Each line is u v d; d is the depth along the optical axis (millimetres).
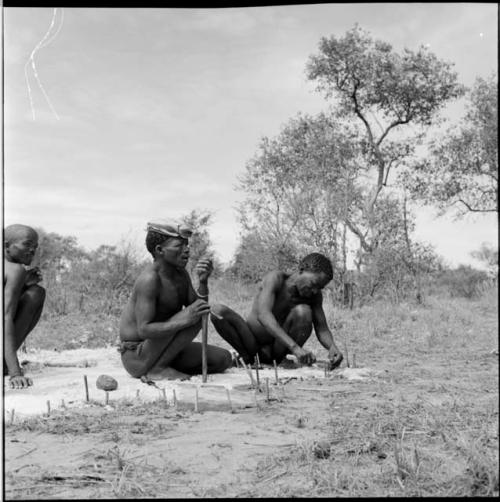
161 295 5766
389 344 8586
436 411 4270
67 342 9125
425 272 15469
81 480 2984
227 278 16469
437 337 9055
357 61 15398
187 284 5992
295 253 14602
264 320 6492
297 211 14500
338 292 14195
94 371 6277
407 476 2963
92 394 5047
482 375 5969
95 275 14102
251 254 14961
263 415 4301
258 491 2822
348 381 5715
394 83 15680
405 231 15500
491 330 9758
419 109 15891
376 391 5203
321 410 4457
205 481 2967
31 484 2926
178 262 5770
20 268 5691
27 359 7156
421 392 5125
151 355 5719
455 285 16422
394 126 16219
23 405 4637
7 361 5375
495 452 3201
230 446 3523
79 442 3625
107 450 3453
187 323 5645
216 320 6570
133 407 4590
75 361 7012
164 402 4684
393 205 15461
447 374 6059
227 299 14711
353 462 3215
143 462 3242
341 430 3826
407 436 3680
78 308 13102
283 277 6746
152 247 5805
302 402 4762
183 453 3400
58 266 15016
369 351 7973
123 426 3998
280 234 14797
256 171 14875
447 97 15906
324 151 15094
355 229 15156
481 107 15680
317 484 2904
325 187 14695
